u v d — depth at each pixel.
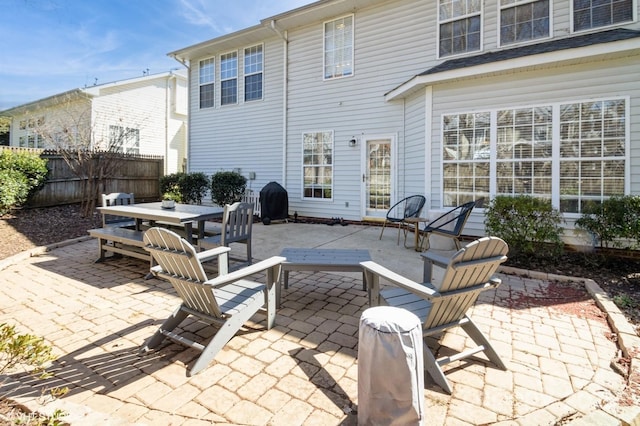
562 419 1.89
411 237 7.01
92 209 8.68
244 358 2.48
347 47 8.85
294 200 9.95
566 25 6.35
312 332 2.88
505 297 3.72
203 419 1.87
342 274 4.56
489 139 6.29
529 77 5.92
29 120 15.18
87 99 13.00
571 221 5.67
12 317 3.15
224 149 11.40
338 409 1.96
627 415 1.87
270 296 2.93
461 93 6.51
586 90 5.54
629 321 3.08
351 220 8.95
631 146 5.29
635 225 4.52
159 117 15.59
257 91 10.62
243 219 4.61
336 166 9.15
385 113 8.32
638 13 5.83
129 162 11.31
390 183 8.36
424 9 7.72
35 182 8.50
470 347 2.65
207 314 2.58
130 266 4.87
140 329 2.92
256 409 1.95
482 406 1.99
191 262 2.33
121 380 2.21
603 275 4.43
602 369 2.36
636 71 5.21
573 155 5.67
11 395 2.02
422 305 2.61
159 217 4.50
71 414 1.82
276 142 10.27
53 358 1.97
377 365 1.70
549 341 2.76
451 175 6.68
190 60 12.02
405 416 1.70
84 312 3.27
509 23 6.84
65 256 5.43
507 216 5.07
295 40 9.70
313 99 9.45
